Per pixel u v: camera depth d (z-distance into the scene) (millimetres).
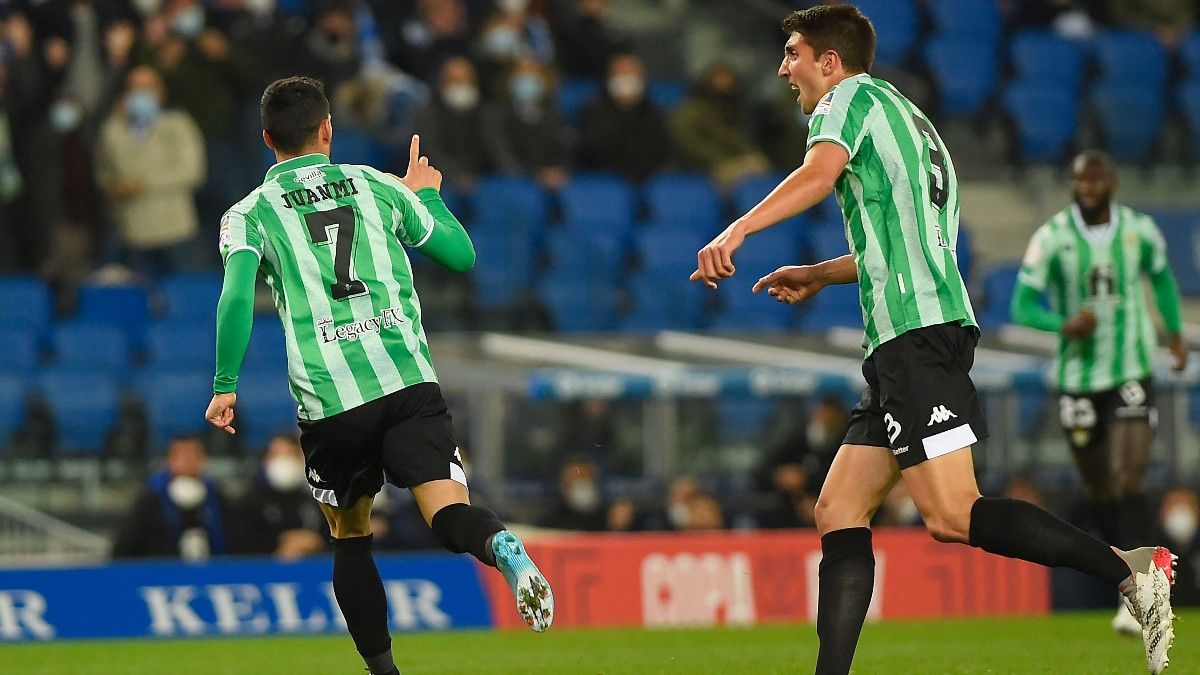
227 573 34656
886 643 29797
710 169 62812
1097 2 75312
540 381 44062
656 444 44875
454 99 59281
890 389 16328
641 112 61594
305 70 58719
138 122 54500
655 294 56531
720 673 24062
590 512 42125
